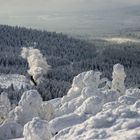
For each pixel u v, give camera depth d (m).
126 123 15.47
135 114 16.78
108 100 35.00
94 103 27.58
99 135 15.06
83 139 15.22
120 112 16.94
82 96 36.16
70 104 36.34
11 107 45.69
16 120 35.00
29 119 34.78
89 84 41.75
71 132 16.39
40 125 20.97
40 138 20.80
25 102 35.25
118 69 45.47
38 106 35.31
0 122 38.34
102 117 16.62
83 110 27.42
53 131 23.00
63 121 23.92
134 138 13.75
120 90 45.44
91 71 42.31
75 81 42.56
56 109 37.91
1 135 32.59
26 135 21.38
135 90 35.28
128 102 25.84
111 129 15.39
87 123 16.52
